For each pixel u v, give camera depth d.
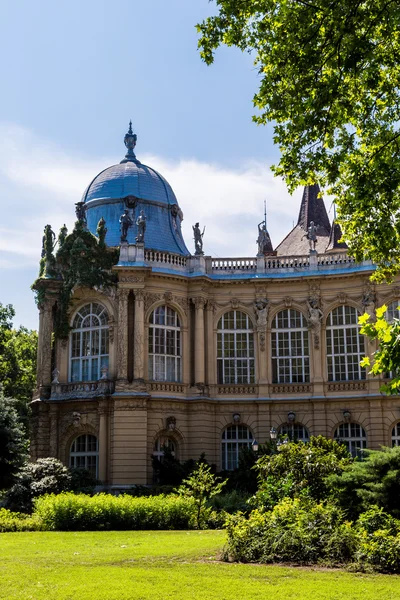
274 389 53.25
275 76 20.09
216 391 53.22
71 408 51.12
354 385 52.19
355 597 15.78
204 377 52.88
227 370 53.97
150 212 58.88
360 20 18.39
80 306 53.25
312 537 20.67
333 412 52.31
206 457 51.44
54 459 45.09
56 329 53.06
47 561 20.19
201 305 53.66
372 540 19.77
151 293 52.44
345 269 53.59
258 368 53.50
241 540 20.86
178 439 51.44
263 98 20.31
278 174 21.23
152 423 50.28
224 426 52.91
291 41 19.42
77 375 52.53
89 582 17.06
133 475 48.38
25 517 34.44
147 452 49.53
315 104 19.31
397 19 17.97
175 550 22.38
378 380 51.62
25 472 40.06
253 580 17.52
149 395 49.56
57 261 54.25
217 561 20.53
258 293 54.50
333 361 53.16
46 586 16.66
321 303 53.72
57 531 30.52
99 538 26.62
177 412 51.47
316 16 19.19
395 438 51.19
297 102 19.72
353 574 18.45
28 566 19.27
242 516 23.39
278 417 52.81
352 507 24.30
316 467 28.62
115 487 47.97
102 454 49.19
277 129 20.62
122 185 59.00
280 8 19.75
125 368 50.16
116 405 49.31
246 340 54.34
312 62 19.33
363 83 20.08
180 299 53.53
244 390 53.31
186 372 52.81
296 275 54.00
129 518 31.34
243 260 55.28
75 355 52.91
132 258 51.94
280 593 16.03
